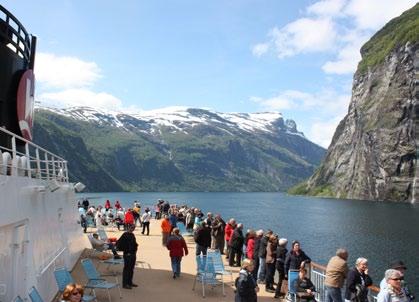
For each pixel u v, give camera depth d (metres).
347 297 11.04
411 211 105.56
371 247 49.09
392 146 148.75
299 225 75.56
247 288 10.58
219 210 122.75
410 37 153.50
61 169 18.17
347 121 192.75
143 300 14.55
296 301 13.28
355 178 172.25
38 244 11.96
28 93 14.53
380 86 167.38
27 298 10.53
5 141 13.44
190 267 20.30
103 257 19.72
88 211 37.47
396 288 8.80
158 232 34.09
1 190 8.70
